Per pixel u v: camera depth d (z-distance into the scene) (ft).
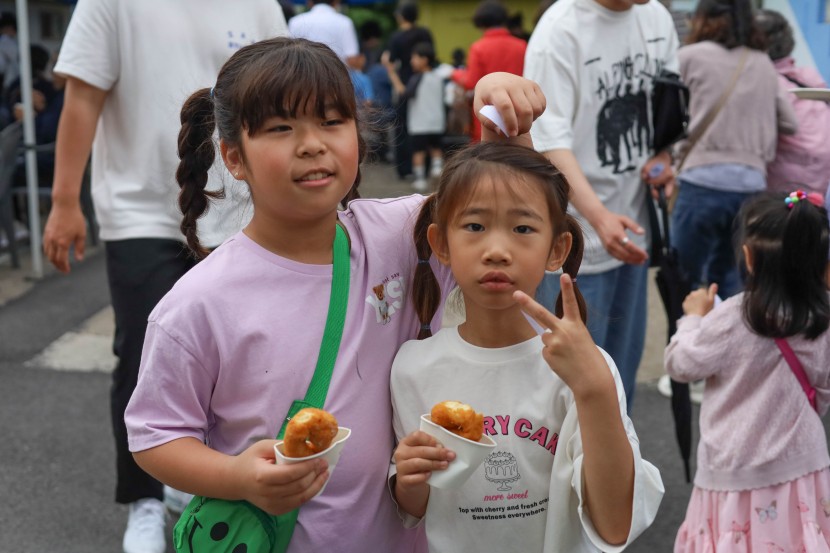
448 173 5.98
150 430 5.79
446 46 72.23
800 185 15.17
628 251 10.77
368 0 66.69
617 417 5.45
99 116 10.85
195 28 10.64
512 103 6.40
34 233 24.20
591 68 11.52
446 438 5.40
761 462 9.50
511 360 6.08
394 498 6.21
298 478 5.12
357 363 6.09
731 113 16.10
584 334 5.45
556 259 6.25
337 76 5.73
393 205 6.79
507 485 6.05
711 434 9.86
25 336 19.97
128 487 11.28
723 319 9.80
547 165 5.96
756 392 9.64
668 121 12.25
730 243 16.76
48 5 46.32
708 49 16.28
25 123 23.70
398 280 6.43
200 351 5.81
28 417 15.96
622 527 5.58
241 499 5.64
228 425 5.98
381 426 6.17
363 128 6.82
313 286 6.07
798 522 9.46
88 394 17.02
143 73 10.56
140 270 10.73
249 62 5.79
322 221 6.09
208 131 7.09
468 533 6.10
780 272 9.41
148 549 11.09
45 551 11.85
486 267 5.77
